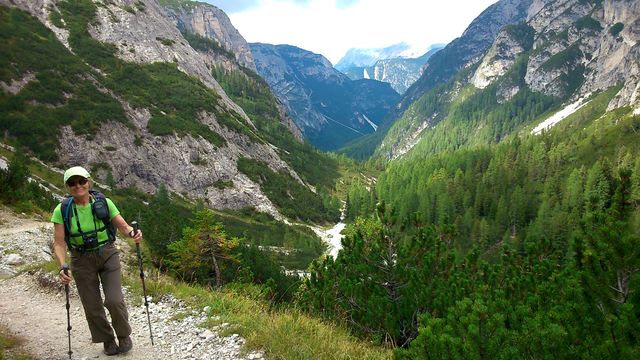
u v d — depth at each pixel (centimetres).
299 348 694
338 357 692
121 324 666
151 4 16362
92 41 11706
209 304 958
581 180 11262
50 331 802
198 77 14600
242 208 10750
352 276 1250
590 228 697
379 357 732
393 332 1001
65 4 12181
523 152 17212
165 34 14888
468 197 11656
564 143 16438
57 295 1069
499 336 552
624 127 15738
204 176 10494
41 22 10881
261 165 12875
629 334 509
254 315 877
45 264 1259
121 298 652
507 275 1203
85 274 634
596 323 559
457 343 556
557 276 787
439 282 1072
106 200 646
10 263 1384
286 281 3341
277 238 9744
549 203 9831
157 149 9844
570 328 560
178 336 783
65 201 614
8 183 2553
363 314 1069
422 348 580
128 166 8956
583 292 626
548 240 1370
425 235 1216
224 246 2762
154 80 12194
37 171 6775
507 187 12356
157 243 2938
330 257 1362
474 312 586
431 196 11631
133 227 677
